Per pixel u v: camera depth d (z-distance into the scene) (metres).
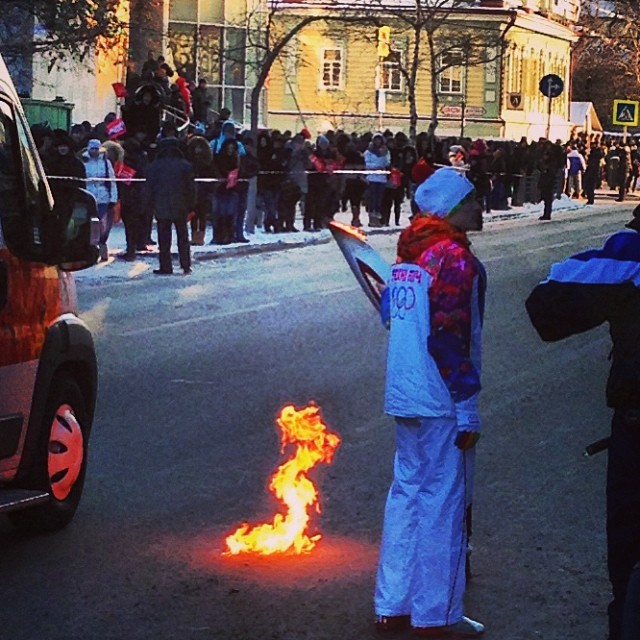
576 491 8.69
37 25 25.86
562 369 13.62
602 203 50.59
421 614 5.92
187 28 46.41
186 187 20.62
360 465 9.25
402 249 5.93
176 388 11.90
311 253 25.30
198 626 6.07
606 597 6.60
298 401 11.48
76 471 7.70
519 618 6.27
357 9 41.06
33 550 7.20
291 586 6.66
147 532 7.57
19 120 7.33
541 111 69.69
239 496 8.39
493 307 18.44
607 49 72.75
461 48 47.91
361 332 15.56
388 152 31.66
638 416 5.02
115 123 26.23
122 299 17.80
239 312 16.95
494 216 38.66
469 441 5.89
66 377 7.66
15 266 7.00
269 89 62.19
